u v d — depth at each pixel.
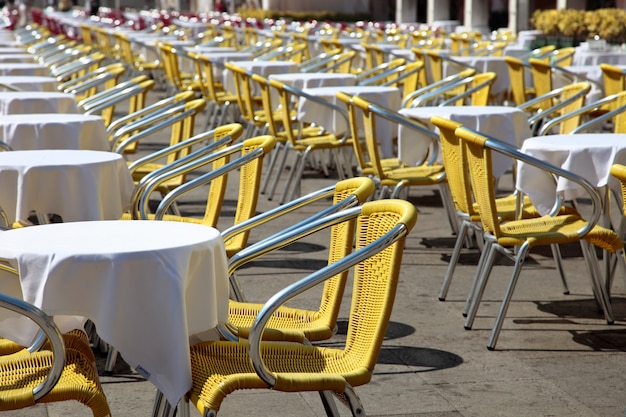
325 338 3.78
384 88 9.43
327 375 3.17
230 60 16.09
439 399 4.36
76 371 3.32
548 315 5.60
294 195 8.96
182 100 7.80
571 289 6.12
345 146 8.83
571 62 13.85
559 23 17.45
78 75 14.30
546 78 11.17
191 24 30.31
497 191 9.63
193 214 8.59
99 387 3.24
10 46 20.12
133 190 5.75
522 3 30.64
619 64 14.38
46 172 5.25
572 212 5.77
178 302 3.16
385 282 3.24
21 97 8.95
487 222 5.19
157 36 24.84
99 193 5.37
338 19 42.97
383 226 3.38
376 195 8.02
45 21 31.02
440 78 13.39
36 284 3.16
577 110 7.66
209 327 3.34
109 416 3.20
